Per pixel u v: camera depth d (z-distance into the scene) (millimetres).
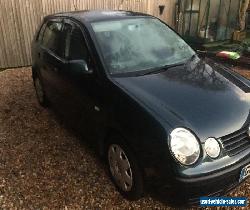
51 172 4090
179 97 3271
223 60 8781
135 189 3314
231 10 11188
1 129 5234
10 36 8359
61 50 4605
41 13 8562
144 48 4102
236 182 3107
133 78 3600
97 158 4363
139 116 3105
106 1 9320
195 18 11086
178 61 4105
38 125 5336
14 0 8133
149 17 4699
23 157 4434
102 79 3637
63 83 4488
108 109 3467
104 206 3512
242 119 3164
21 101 6359
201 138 2908
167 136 2867
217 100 3289
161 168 2910
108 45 3936
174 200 3010
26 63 8789
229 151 3008
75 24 4395
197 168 2840
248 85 3834
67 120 4820
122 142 3332
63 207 3514
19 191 3768
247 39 11203
